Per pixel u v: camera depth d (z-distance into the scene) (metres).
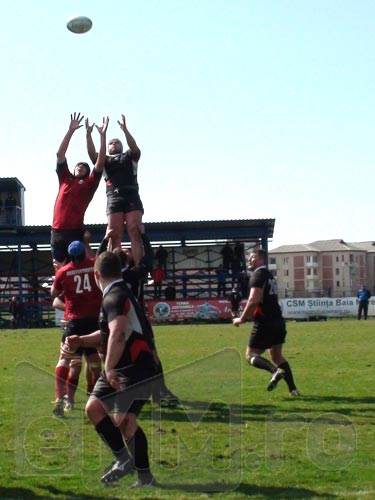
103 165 15.25
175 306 58.53
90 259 13.63
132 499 8.63
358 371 19.42
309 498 8.58
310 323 50.34
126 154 15.34
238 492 8.87
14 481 9.36
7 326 59.66
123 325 9.15
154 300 58.41
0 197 63.38
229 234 61.50
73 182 15.48
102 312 9.44
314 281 162.88
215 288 66.19
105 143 15.17
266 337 15.36
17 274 65.19
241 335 35.38
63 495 8.81
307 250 163.00
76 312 13.55
